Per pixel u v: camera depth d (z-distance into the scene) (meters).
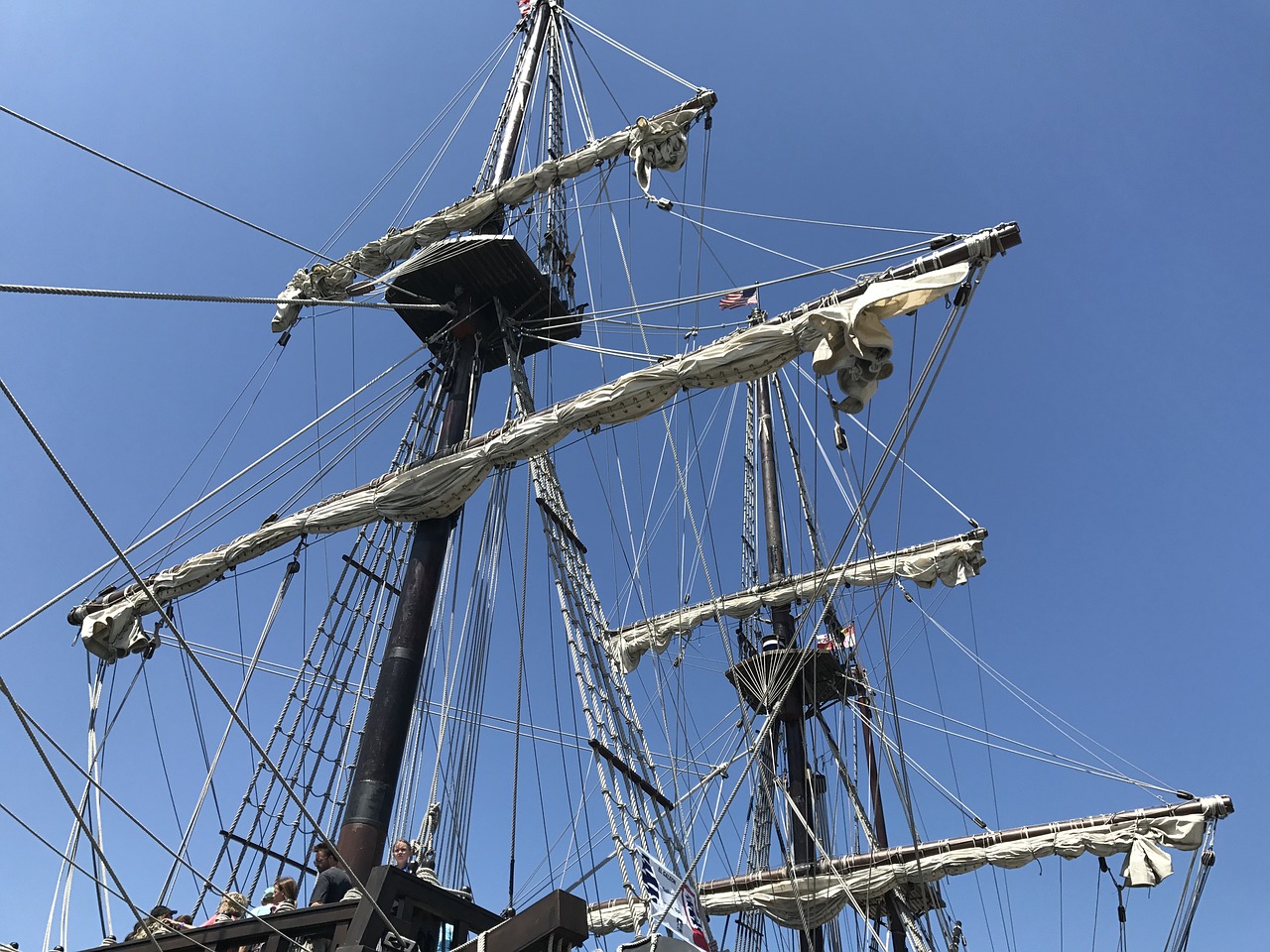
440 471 12.94
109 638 14.60
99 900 9.86
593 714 10.95
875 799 23.41
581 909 7.29
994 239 9.27
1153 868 18.66
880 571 21.94
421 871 9.24
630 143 15.09
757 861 22.00
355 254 16.28
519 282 15.35
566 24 20.86
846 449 9.12
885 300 9.17
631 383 11.86
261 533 14.09
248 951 8.38
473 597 13.75
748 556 24.84
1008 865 19.89
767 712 21.12
